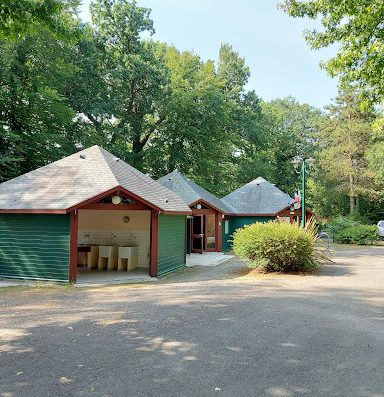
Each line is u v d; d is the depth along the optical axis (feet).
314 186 140.46
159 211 41.96
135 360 15.81
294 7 32.24
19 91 62.90
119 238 50.37
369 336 19.17
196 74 100.89
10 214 39.73
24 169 67.87
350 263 53.26
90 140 78.64
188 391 12.95
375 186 119.44
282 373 14.51
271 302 26.99
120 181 40.68
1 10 25.50
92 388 13.17
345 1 28.78
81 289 34.76
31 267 38.75
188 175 103.86
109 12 95.76
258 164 127.13
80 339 18.62
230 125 116.47
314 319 22.38
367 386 13.39
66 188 40.11
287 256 42.16
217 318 22.49
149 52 96.53
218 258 63.21
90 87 82.99
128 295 30.55
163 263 44.39
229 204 87.51
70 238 37.63
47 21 27.40
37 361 15.72
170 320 22.04
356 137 121.39
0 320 22.45
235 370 14.76
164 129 96.73
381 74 29.19
